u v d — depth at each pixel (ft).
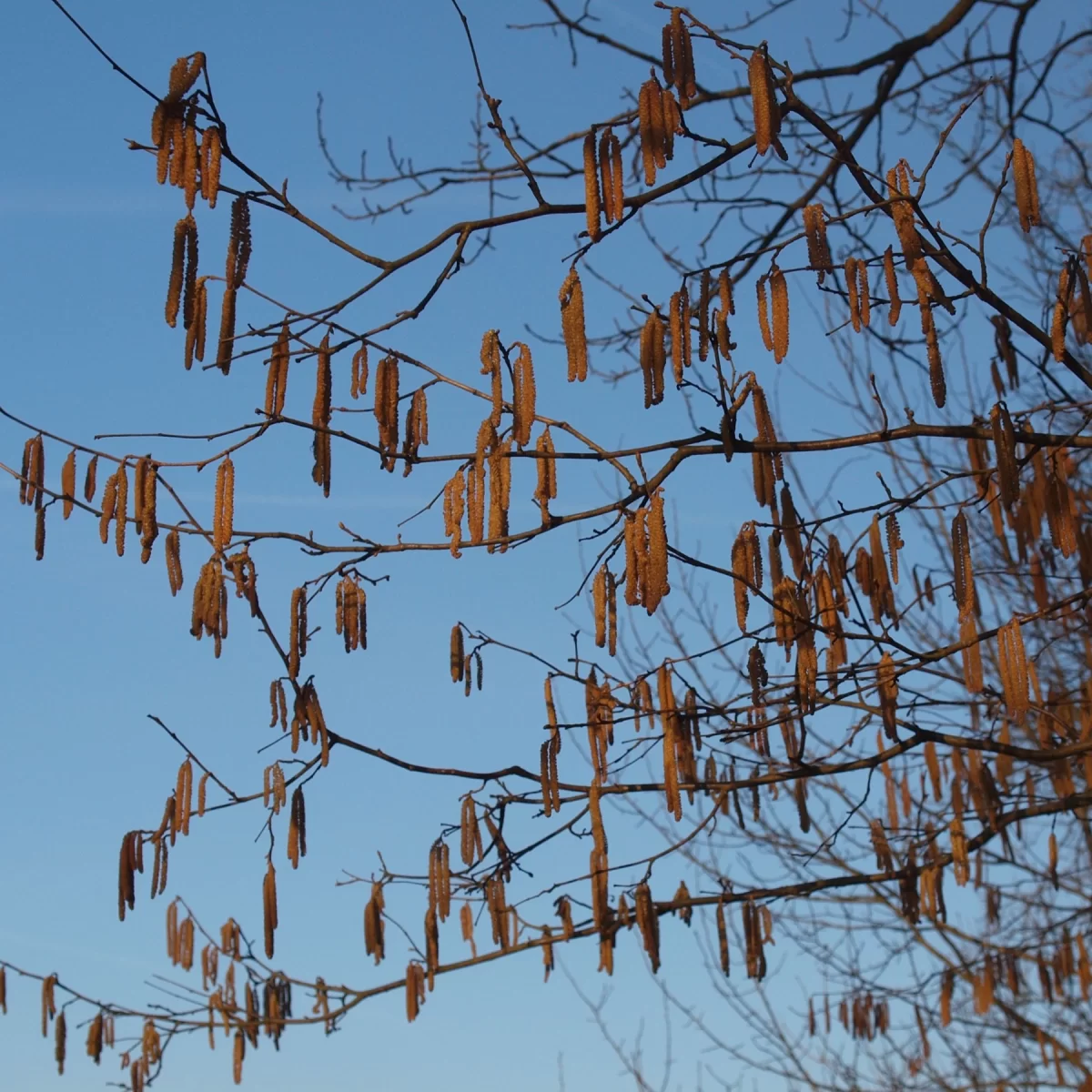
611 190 16.96
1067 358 19.36
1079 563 21.49
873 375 19.67
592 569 19.70
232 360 17.44
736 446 19.22
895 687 21.31
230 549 19.95
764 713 23.66
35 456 18.93
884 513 20.58
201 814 22.00
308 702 21.52
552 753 22.08
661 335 17.78
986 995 30.27
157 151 16.69
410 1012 24.98
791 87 17.66
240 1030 27.20
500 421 18.02
